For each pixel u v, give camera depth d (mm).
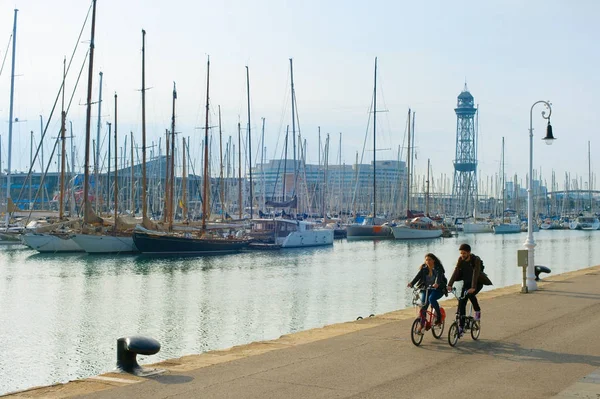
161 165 113812
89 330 28219
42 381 20391
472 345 14906
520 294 25375
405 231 98750
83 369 21859
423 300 15367
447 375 12039
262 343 15641
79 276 47406
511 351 14266
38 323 29719
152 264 55812
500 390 10984
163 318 31109
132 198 88188
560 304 22125
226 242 66938
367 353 14031
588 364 12992
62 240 63750
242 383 11398
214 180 109312
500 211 181875
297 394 10664
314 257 66062
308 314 32250
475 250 84562
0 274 48281
